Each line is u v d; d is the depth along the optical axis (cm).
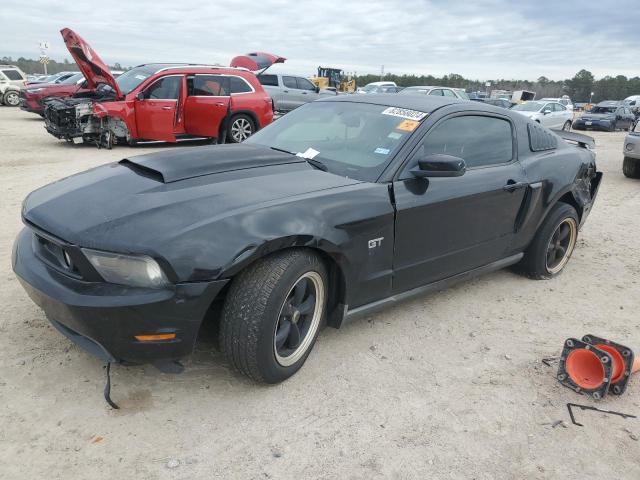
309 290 291
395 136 341
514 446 252
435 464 237
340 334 347
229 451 236
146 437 241
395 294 338
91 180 300
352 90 4269
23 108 1884
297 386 287
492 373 314
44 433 239
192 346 248
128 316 231
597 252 562
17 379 275
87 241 238
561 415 279
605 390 286
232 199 266
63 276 249
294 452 238
